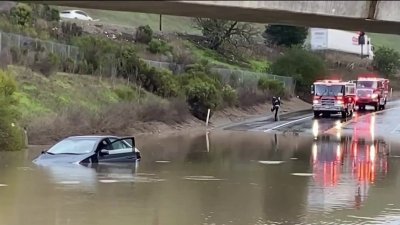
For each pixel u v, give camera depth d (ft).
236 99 203.21
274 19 31.22
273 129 157.28
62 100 133.69
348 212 50.52
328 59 346.74
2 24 158.40
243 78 230.89
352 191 61.82
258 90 230.48
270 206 52.85
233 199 56.13
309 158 94.32
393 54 393.70
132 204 52.60
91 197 55.31
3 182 63.05
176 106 164.45
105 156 82.02
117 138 85.51
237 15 29.94
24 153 92.53
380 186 65.36
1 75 103.96
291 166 83.51
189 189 61.72
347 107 191.31
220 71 220.84
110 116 132.87
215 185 64.90
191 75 188.75
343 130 151.33
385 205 53.83
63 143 83.97
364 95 218.18
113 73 168.96
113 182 64.85
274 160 91.35
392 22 29.84
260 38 373.81
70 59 160.97
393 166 84.17
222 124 174.70
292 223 45.88
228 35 322.75
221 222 45.93
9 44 144.46
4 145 94.27
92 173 71.51
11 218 45.98
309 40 373.81
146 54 222.69
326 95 189.06
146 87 176.45
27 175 68.49
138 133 139.64
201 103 174.70
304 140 127.54
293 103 248.32
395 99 289.12
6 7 189.57
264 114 207.00
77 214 47.80
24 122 108.17
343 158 94.43
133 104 149.18
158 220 46.19
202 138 133.18
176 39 298.15
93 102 144.56
